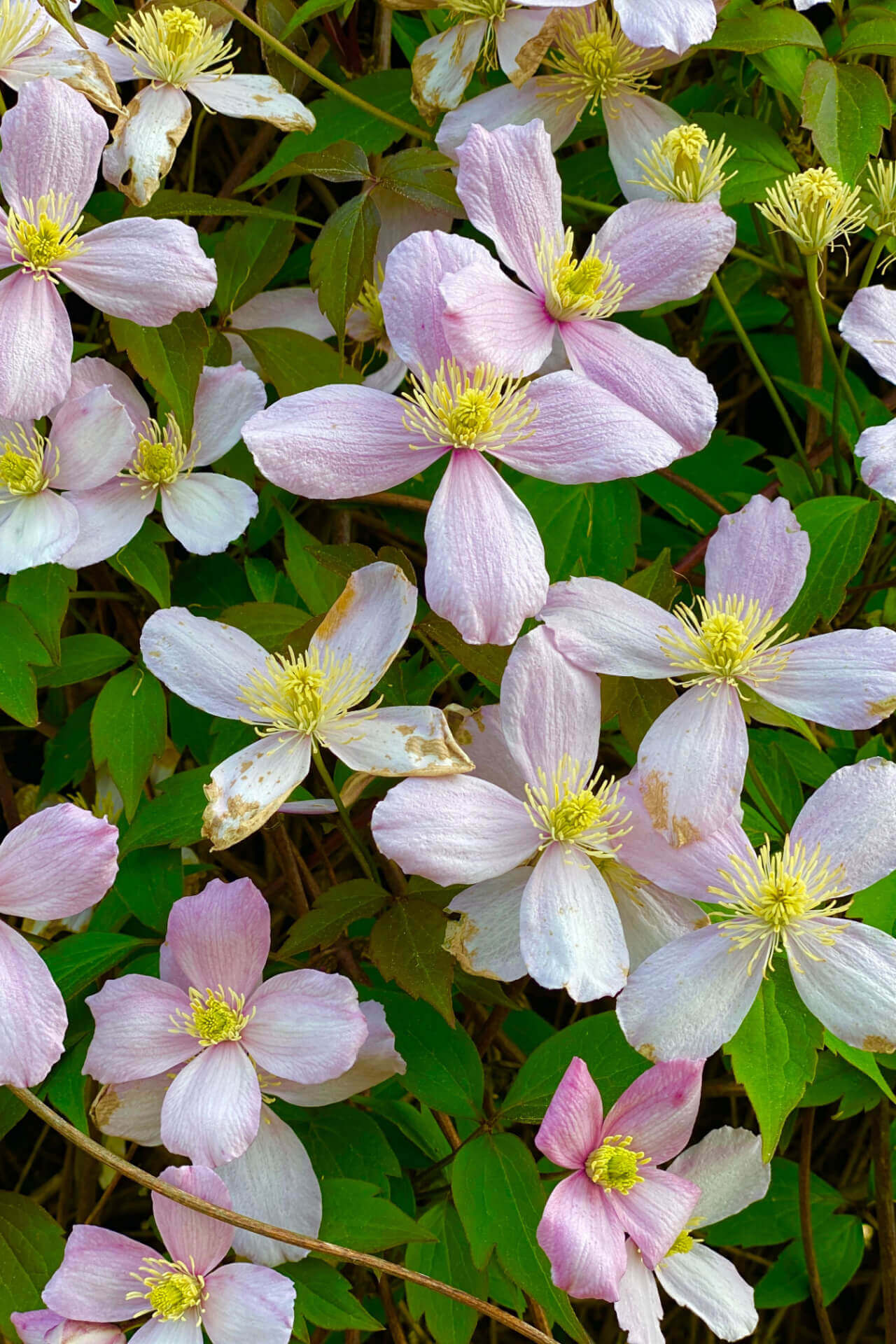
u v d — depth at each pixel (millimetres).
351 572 590
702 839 571
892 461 583
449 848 564
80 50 604
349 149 618
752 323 676
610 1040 583
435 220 630
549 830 570
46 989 567
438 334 583
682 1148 577
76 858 567
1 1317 583
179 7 619
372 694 600
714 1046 566
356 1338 610
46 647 598
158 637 581
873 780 577
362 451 577
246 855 682
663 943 574
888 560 636
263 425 573
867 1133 676
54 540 598
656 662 578
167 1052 577
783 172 622
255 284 632
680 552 650
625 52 617
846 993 568
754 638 581
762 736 622
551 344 591
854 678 577
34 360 586
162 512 629
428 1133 600
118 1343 576
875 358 594
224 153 691
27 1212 588
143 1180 563
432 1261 583
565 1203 565
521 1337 682
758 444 644
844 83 619
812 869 573
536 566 572
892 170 618
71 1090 582
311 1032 571
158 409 618
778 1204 634
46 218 586
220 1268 573
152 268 590
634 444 576
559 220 598
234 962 578
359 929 620
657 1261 571
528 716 573
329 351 622
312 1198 574
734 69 659
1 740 679
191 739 630
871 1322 690
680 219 600
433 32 651
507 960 571
